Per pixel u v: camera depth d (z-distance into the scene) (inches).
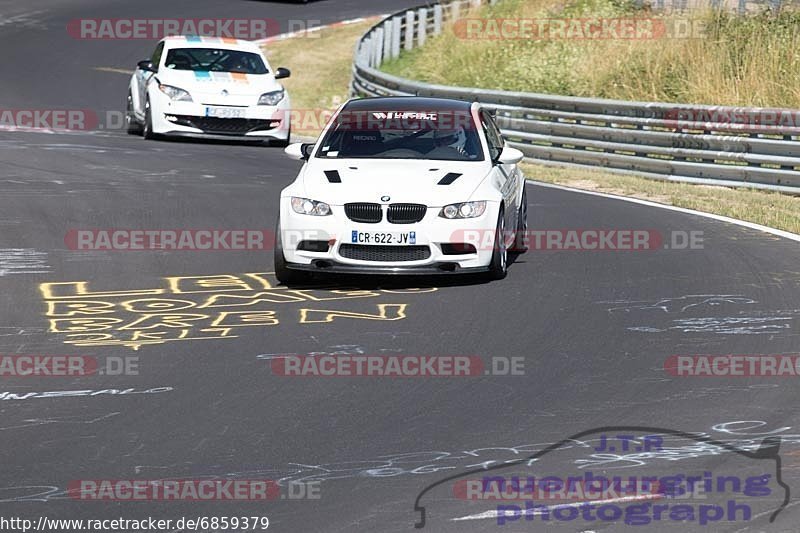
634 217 1988.2
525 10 4256.9
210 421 907.4
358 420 910.4
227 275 1497.3
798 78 3051.2
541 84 3681.1
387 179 1461.6
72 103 3523.6
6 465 805.2
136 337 1175.6
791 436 868.0
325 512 722.2
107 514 719.7
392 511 722.2
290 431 882.8
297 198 1451.8
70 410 935.0
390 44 4372.5
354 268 1425.9
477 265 1444.4
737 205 2140.7
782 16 3427.7
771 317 1268.5
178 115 2834.6
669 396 975.6
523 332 1201.4
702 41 3410.4
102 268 1513.3
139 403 954.1
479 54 4028.1
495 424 900.6
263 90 2901.1
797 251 1685.5
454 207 1438.2
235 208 1958.7
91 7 5452.8
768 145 2357.3
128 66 4306.1
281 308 1314.0
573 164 2714.1
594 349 1131.9
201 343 1152.8
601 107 2682.1
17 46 4557.1
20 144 2655.0
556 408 942.4
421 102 1663.4
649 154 2647.6
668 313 1288.1
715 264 1587.1
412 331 1205.1
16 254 1578.5
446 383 1015.6
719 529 691.4
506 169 1606.8
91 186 2133.4
